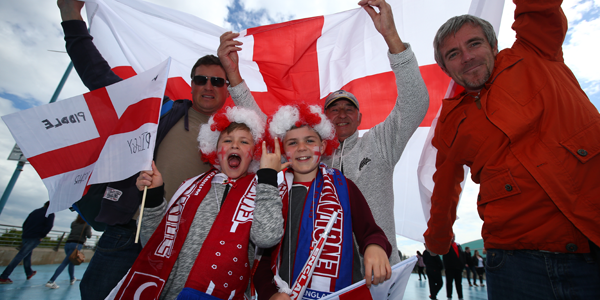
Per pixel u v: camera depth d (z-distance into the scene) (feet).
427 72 8.50
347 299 3.75
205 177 5.52
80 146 5.85
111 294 4.39
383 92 8.82
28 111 5.84
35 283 18.85
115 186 5.80
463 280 48.67
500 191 4.62
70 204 5.48
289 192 5.27
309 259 4.04
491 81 5.15
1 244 25.79
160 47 9.08
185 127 6.81
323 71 8.87
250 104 7.29
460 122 5.44
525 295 4.33
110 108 5.89
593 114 4.30
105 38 8.97
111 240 5.64
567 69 5.07
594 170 4.01
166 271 4.43
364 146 6.49
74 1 7.57
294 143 5.56
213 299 4.16
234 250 4.50
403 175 8.52
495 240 4.72
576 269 3.98
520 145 4.58
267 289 4.02
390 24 6.34
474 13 7.69
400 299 4.12
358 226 4.66
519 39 5.43
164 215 5.05
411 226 8.06
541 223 4.23
